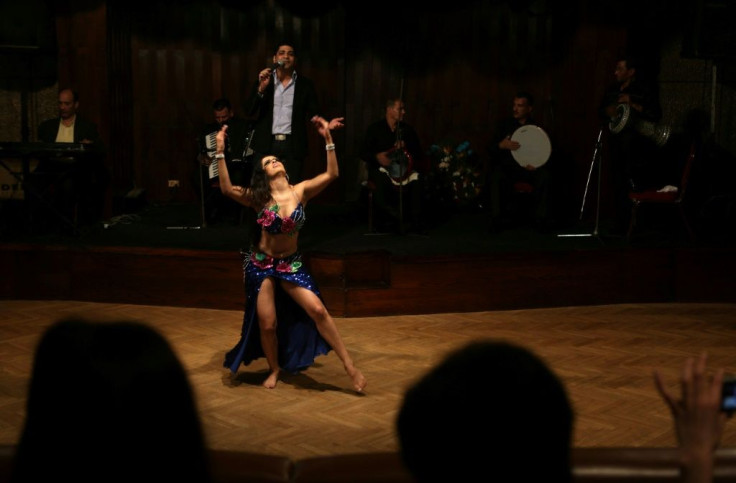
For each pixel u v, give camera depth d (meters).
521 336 5.91
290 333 4.80
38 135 7.73
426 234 7.38
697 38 7.61
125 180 8.58
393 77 9.09
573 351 5.54
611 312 6.61
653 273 6.87
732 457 1.77
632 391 4.73
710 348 5.63
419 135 9.15
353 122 9.13
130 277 6.65
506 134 7.77
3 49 7.81
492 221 7.54
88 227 7.53
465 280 6.58
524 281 6.69
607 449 1.81
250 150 7.52
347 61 9.06
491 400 0.98
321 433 4.12
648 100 7.36
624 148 7.29
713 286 6.89
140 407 1.03
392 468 1.79
